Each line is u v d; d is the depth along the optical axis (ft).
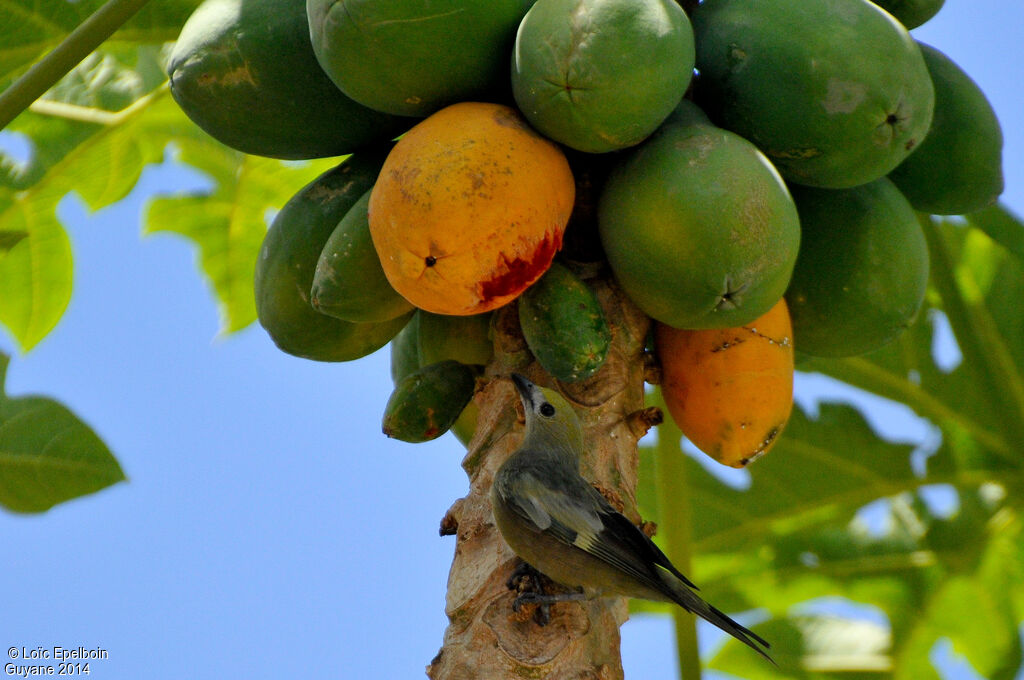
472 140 19.11
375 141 23.36
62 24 30.01
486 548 21.12
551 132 19.71
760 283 19.86
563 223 20.02
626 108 19.07
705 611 23.65
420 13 19.36
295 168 35.83
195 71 21.98
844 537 35.17
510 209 18.95
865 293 22.99
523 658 19.44
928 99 21.29
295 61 21.61
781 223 19.80
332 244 21.35
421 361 25.20
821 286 23.15
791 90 20.84
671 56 19.20
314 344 23.72
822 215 23.09
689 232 19.52
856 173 21.59
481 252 18.98
